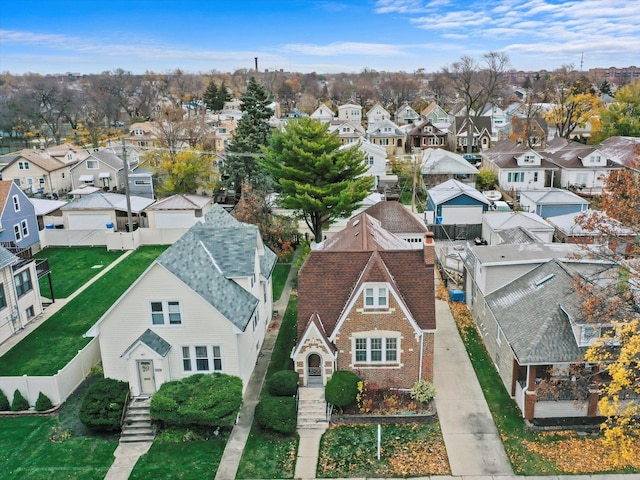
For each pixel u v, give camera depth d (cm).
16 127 13312
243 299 2833
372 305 2638
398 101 17425
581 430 2422
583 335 2412
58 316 3747
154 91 17550
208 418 2423
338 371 2673
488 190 6988
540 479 2142
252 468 2261
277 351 3219
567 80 10744
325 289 2769
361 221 3584
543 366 2644
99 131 12488
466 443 2369
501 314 2877
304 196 4278
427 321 2670
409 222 4591
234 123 11556
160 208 5722
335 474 2217
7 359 3181
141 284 2578
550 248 3353
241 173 6406
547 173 6975
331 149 4588
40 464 2300
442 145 10219
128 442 2448
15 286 3497
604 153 7288
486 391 2750
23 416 2639
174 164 6619
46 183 7738
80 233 5375
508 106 14662
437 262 4559
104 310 3825
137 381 2639
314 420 2541
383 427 2506
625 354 1861
